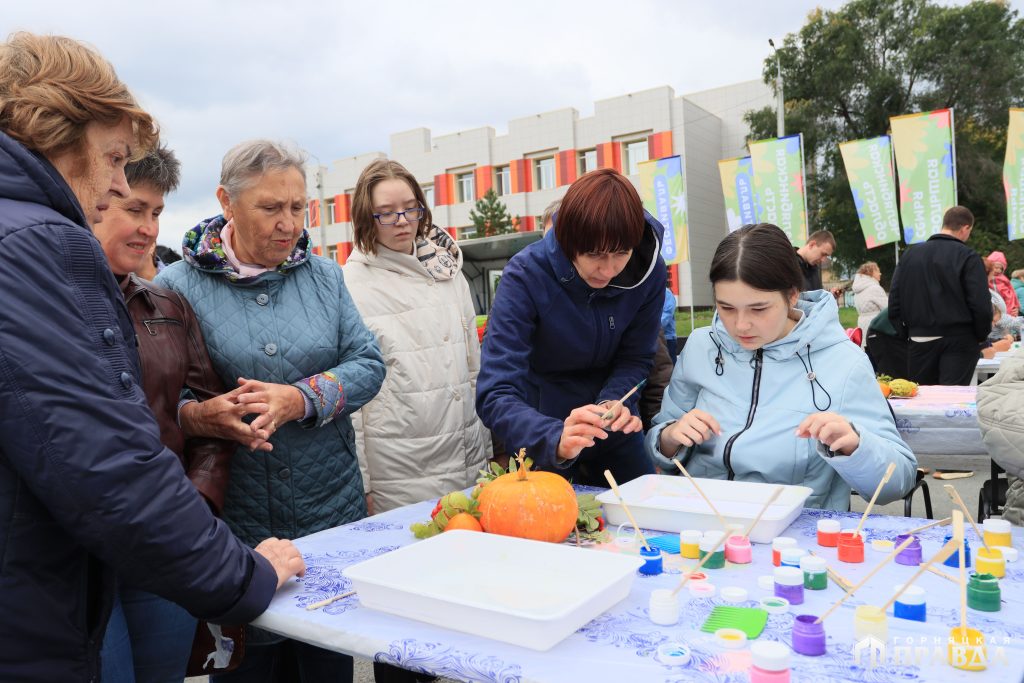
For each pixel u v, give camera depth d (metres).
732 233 1.94
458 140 31.89
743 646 0.97
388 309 2.55
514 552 1.27
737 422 2.03
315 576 1.33
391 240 2.57
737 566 1.33
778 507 1.55
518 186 30.67
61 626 1.04
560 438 1.67
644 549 1.37
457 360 2.63
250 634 1.82
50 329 0.96
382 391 2.53
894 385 3.62
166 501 1.03
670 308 4.16
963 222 5.34
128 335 1.16
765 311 1.88
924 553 1.35
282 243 1.91
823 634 0.94
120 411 1.00
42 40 1.07
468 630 1.04
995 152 22.91
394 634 1.05
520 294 1.96
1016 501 1.71
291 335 1.97
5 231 0.95
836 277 25.48
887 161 11.07
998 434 1.62
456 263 2.79
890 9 24.08
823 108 25.11
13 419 0.94
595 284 1.92
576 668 0.92
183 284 1.95
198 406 1.73
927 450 3.18
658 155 28.00
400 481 2.53
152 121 1.17
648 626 1.05
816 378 1.97
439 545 1.30
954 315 5.36
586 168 29.67
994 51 22.59
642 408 2.84
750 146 12.04
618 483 2.31
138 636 1.54
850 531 1.45
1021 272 10.70
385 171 2.56
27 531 1.00
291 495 1.94
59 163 1.07
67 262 1.00
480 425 2.75
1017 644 0.95
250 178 1.81
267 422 1.67
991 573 1.20
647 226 2.02
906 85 24.45
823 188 25.61
